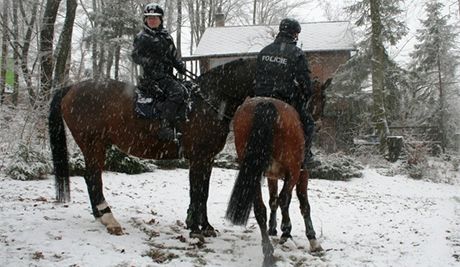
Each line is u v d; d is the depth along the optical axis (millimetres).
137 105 6301
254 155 5258
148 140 6480
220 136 6488
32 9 20703
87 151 6711
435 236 7582
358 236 7633
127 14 29375
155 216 7910
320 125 6945
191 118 6367
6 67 17531
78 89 6754
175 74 6691
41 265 4902
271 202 6926
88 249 5496
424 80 28875
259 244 6465
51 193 9219
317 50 28922
